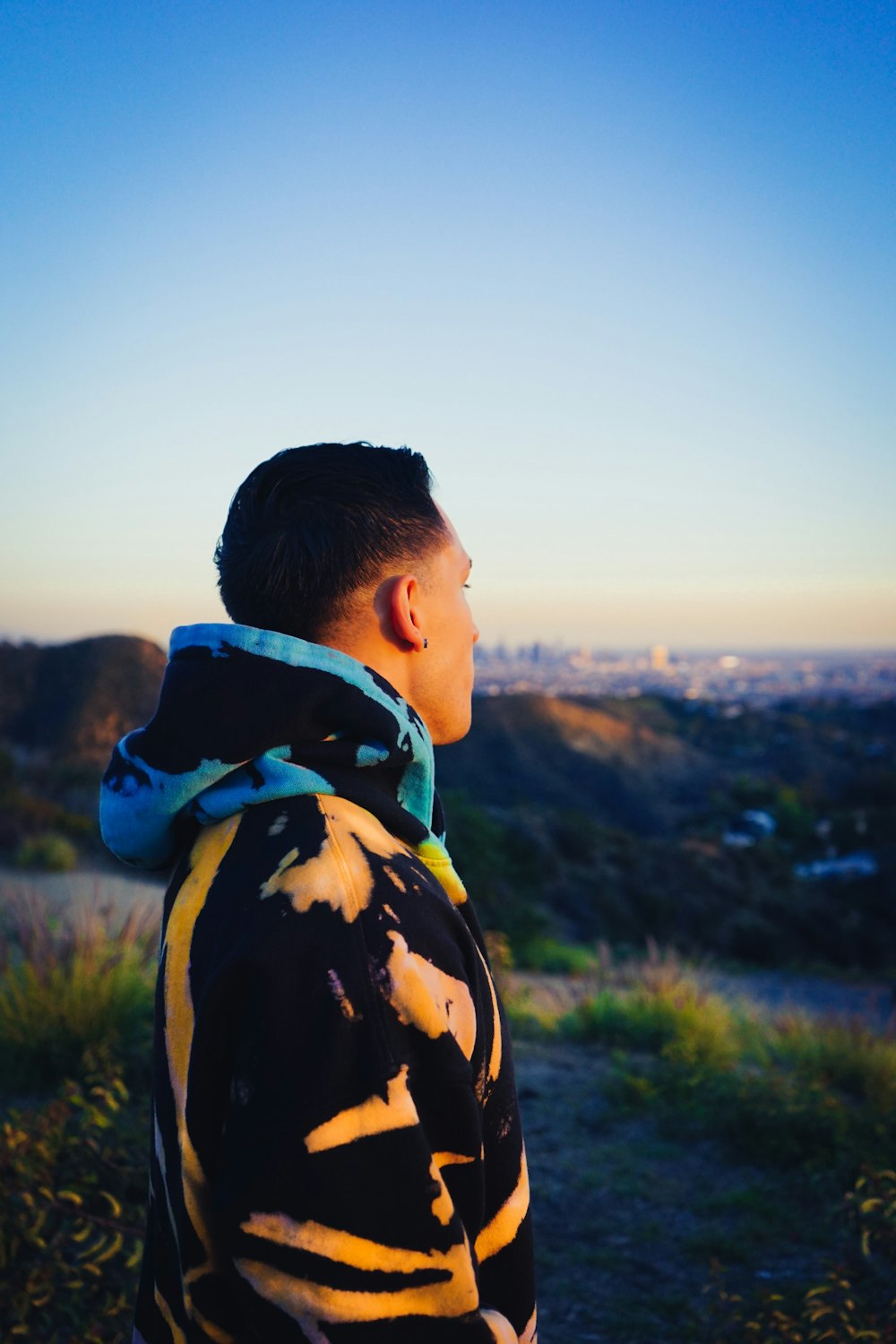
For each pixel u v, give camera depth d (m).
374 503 0.76
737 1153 3.90
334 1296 0.52
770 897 25.66
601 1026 5.90
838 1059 5.21
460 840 13.31
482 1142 0.63
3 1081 3.66
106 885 9.56
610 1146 4.02
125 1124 3.03
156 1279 0.68
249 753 0.66
